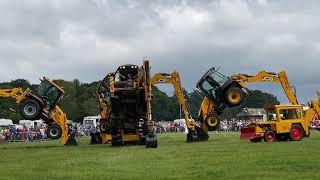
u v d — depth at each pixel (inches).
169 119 5841.5
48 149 1342.3
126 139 1416.1
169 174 615.8
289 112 1358.3
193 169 665.0
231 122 2947.8
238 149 1029.8
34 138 2514.8
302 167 644.7
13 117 4269.2
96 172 652.7
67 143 1557.6
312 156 792.3
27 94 1521.9
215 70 1537.9
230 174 596.7
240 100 1530.5
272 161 732.0
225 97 1523.1
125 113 1425.9
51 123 1557.6
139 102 1413.6
